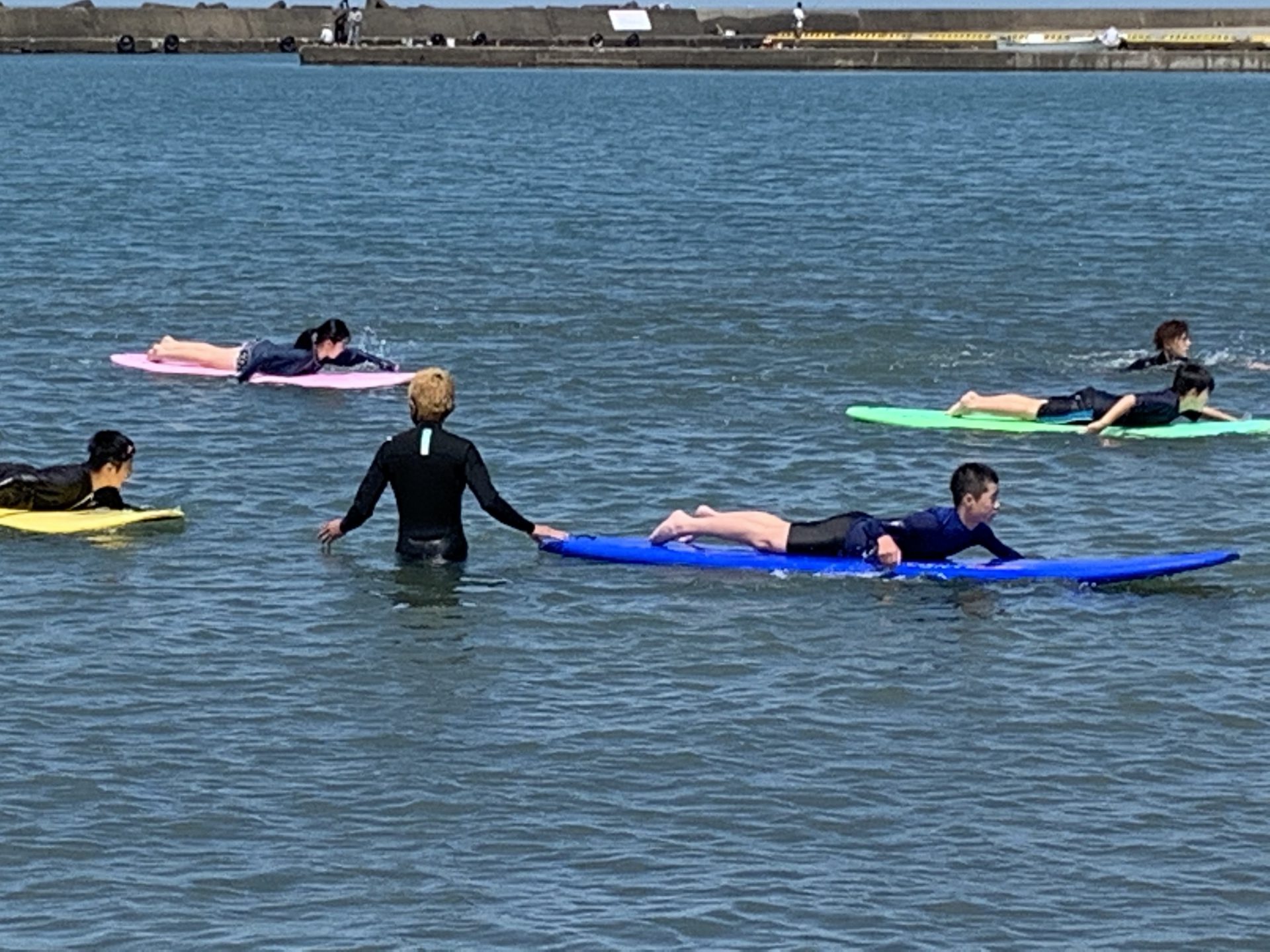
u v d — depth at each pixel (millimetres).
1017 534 17297
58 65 133750
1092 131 72562
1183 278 33594
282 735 12367
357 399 22328
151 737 12273
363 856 10766
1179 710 13016
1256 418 22422
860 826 11250
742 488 18688
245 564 15883
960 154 61625
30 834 10914
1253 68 130125
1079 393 21312
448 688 13234
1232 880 10664
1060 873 10719
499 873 10609
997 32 149250
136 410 21531
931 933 10031
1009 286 32375
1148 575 15773
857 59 133125
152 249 35500
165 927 9945
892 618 14797
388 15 146750
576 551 16203
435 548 16016
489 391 22781
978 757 12219
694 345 26172
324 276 32469
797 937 9953
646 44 148500
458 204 44875
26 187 46656
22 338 26062
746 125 75062
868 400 23016
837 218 42688
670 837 11062
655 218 42125
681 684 13383
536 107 86375
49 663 13500
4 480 16828
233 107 84250
